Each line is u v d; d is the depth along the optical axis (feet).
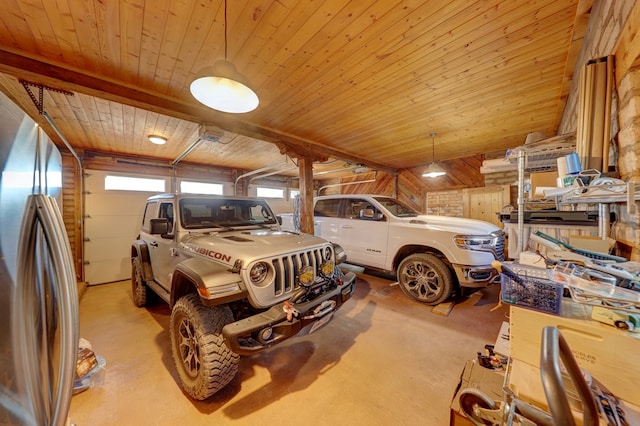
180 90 8.54
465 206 20.49
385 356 7.48
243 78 5.21
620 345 2.81
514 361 3.42
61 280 2.37
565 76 8.07
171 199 9.29
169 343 8.30
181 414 5.38
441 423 5.17
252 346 5.12
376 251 13.64
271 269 6.07
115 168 17.30
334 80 8.21
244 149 17.01
